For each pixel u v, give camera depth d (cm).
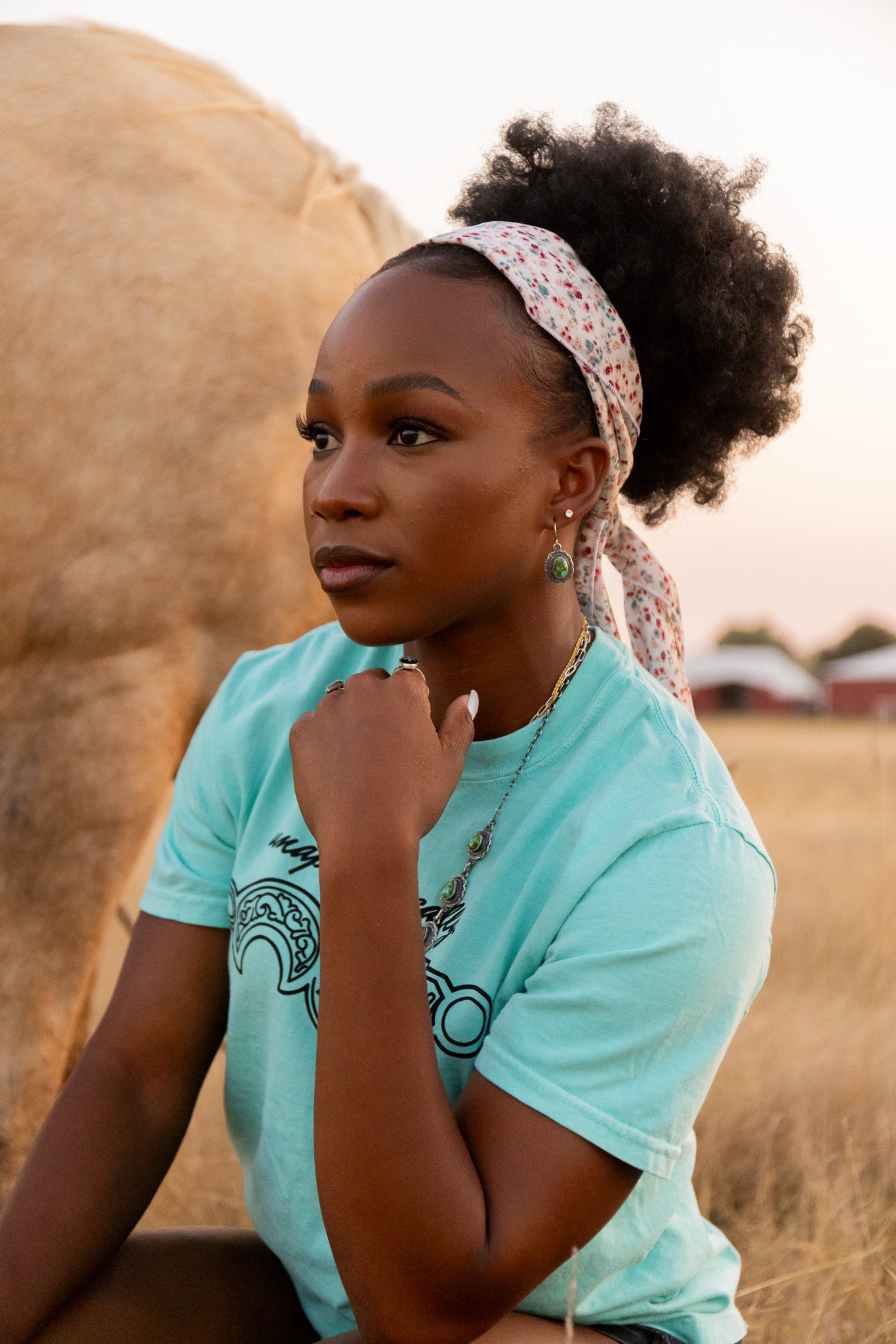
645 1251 122
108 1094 134
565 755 125
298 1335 136
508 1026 113
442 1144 105
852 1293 202
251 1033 132
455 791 128
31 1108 198
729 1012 116
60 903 200
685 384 139
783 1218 235
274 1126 128
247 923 131
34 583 195
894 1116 257
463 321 112
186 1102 139
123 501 195
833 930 374
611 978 111
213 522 198
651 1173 112
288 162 216
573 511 122
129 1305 131
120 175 198
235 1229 145
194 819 142
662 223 133
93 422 194
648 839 115
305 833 132
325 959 109
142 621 198
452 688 127
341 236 216
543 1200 108
